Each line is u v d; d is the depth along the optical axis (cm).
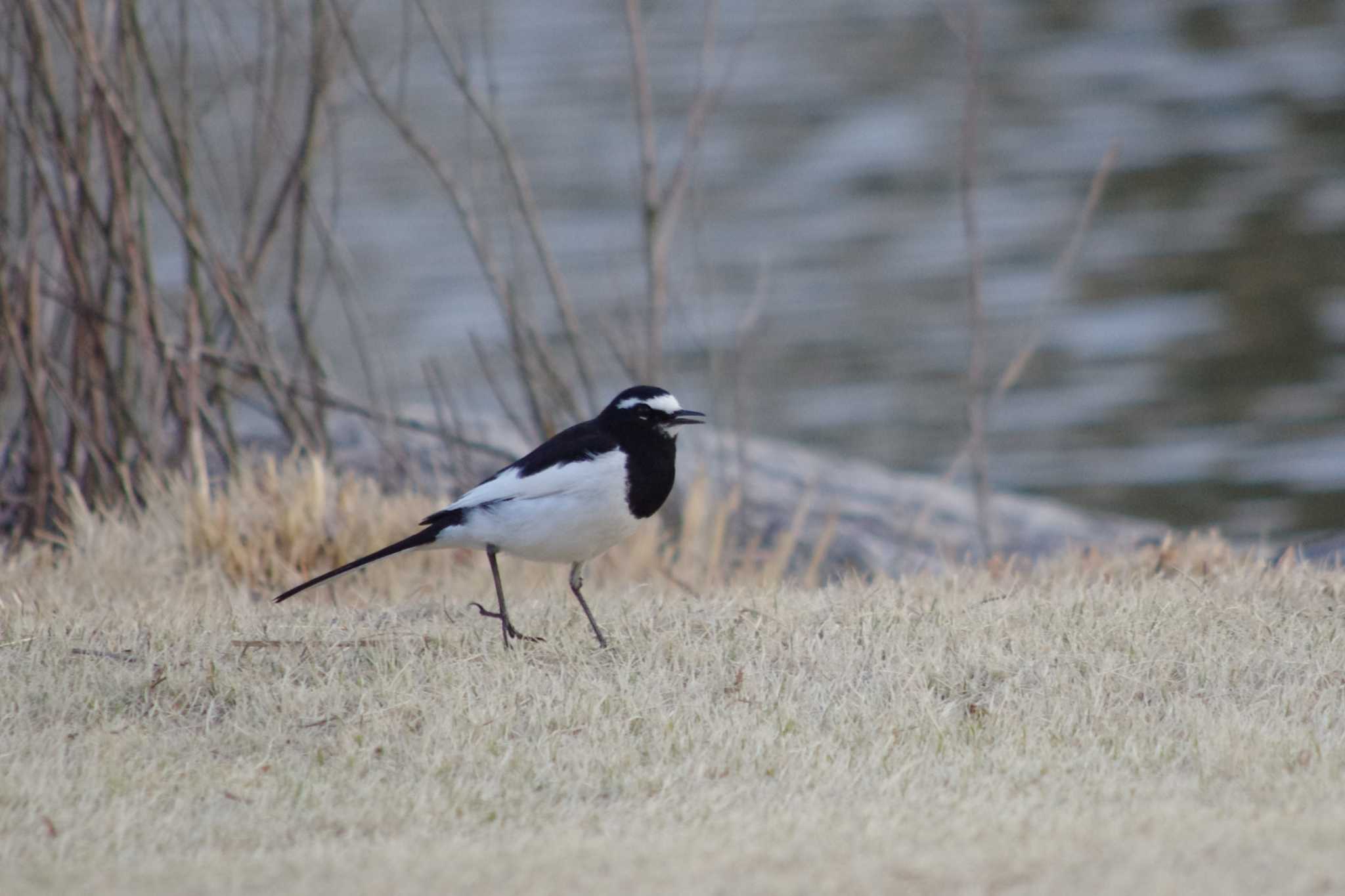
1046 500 2016
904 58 3603
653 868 602
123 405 1374
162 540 1294
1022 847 616
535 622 994
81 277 1338
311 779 752
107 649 918
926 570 1245
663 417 954
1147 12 3931
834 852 621
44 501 1345
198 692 857
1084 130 3219
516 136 3022
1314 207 2806
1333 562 1231
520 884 584
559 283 1516
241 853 662
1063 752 763
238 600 1098
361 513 1327
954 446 2144
